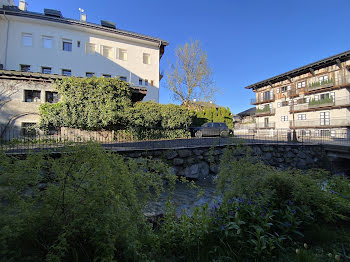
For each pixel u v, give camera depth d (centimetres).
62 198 158
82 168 173
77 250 155
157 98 2330
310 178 340
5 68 1698
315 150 1123
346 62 2262
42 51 1820
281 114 3070
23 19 1752
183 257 204
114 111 1086
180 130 1334
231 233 219
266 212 262
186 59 2195
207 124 1650
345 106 2273
